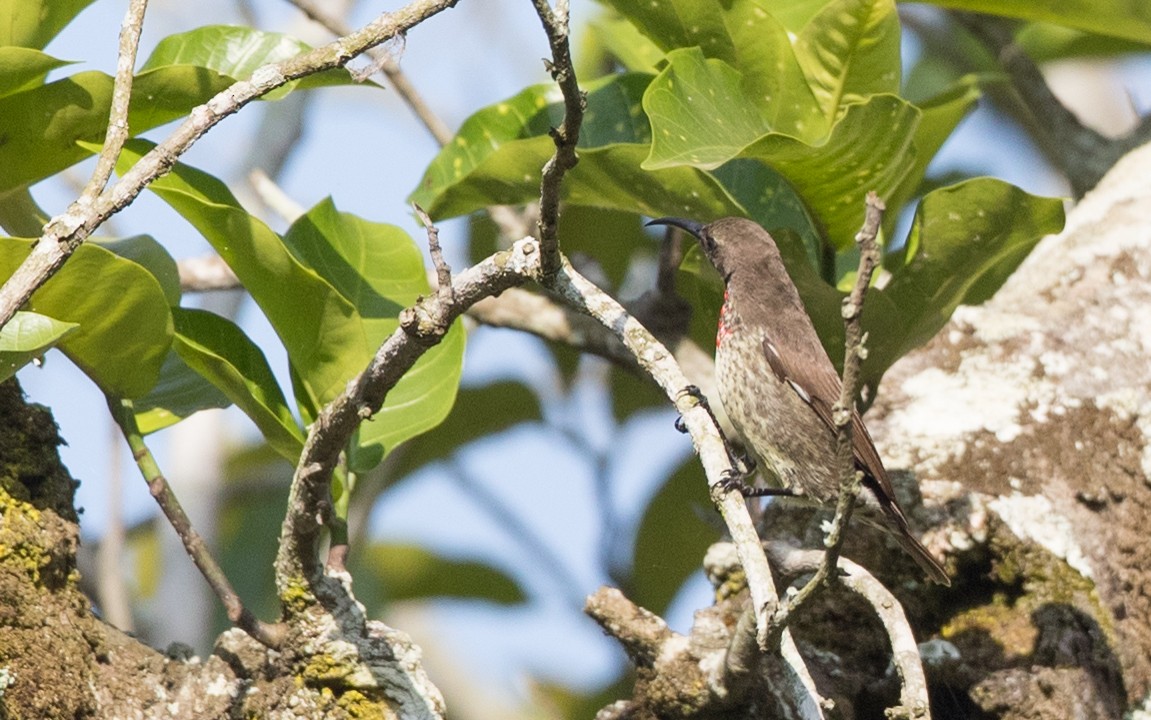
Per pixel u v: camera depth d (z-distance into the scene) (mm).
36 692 7461
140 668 8156
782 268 10125
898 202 10789
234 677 8242
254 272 8453
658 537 14281
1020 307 11469
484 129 10984
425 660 15852
